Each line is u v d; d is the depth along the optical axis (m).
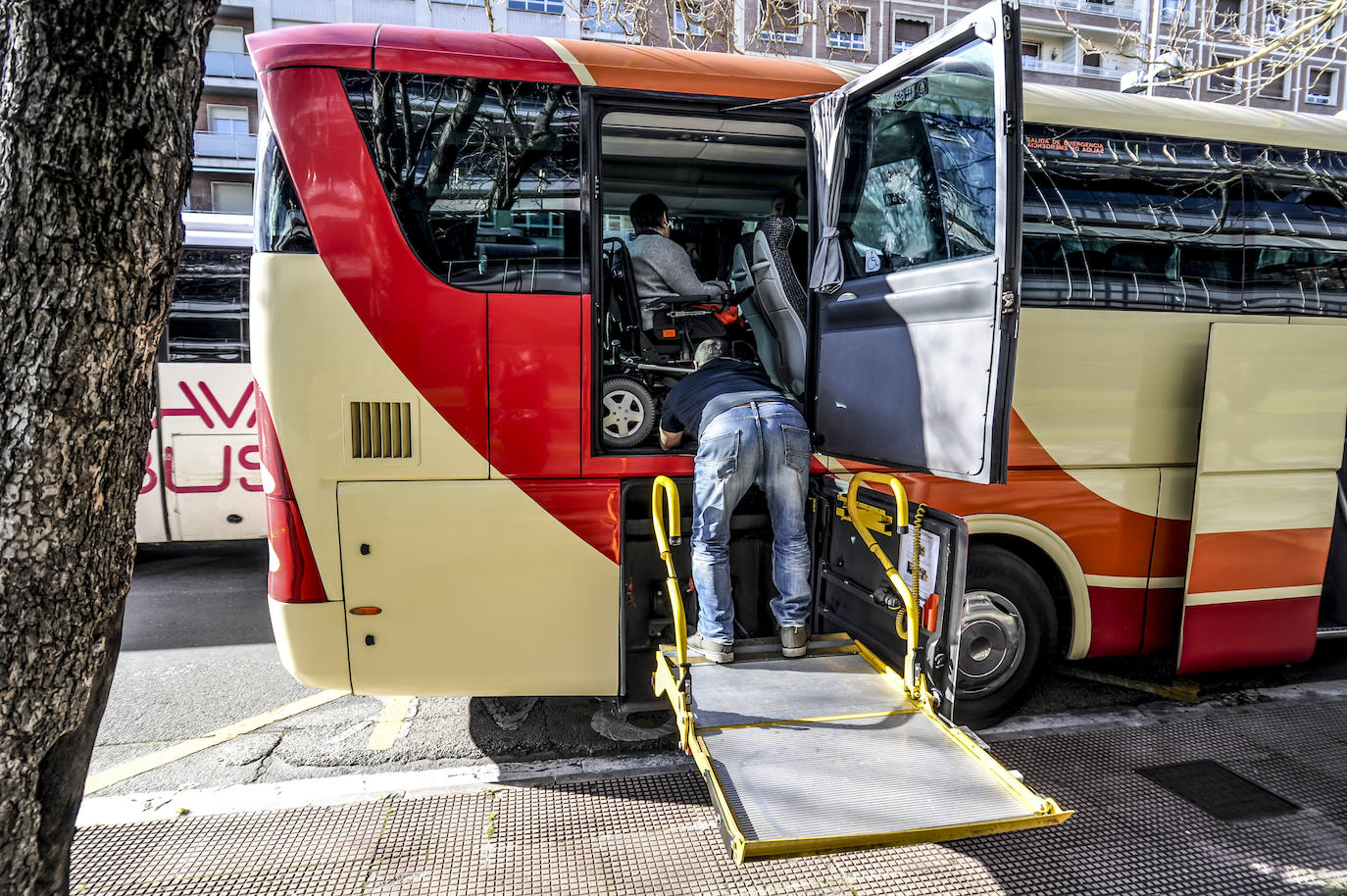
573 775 3.36
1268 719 3.94
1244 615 3.93
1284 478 3.89
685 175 4.51
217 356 6.06
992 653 3.75
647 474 3.27
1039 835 2.98
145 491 6.01
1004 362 2.50
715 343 3.50
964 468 2.66
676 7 7.14
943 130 2.78
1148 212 3.78
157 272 1.70
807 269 3.90
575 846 2.88
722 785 2.44
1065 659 4.02
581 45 3.21
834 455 3.46
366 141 2.97
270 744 3.65
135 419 1.76
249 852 2.83
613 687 3.32
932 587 2.95
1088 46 7.05
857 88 3.08
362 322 2.99
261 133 3.03
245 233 6.11
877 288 3.13
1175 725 3.85
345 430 3.01
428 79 3.00
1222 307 3.86
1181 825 3.05
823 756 2.61
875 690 3.04
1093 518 3.77
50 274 1.57
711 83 3.29
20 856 1.75
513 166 3.07
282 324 2.97
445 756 3.55
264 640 5.01
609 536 3.24
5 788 1.71
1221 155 3.89
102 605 1.77
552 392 3.14
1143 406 3.78
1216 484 3.79
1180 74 6.21
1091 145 3.74
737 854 2.16
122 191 1.59
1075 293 3.66
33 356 1.58
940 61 2.71
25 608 1.65
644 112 3.25
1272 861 2.85
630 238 3.90
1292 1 6.35
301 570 3.05
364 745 3.64
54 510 1.64
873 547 3.17
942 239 2.84
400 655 3.14
